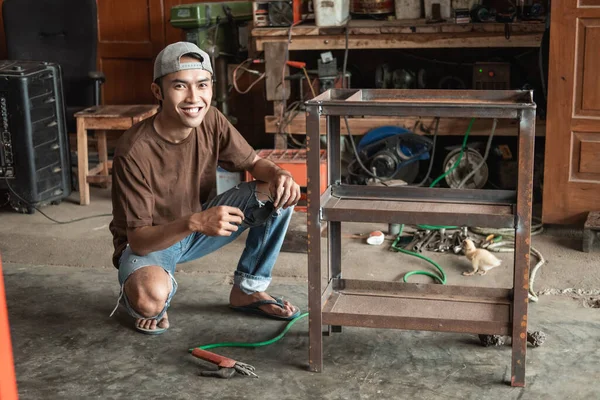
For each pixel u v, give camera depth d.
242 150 2.83
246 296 3.02
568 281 3.34
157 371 2.62
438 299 2.63
